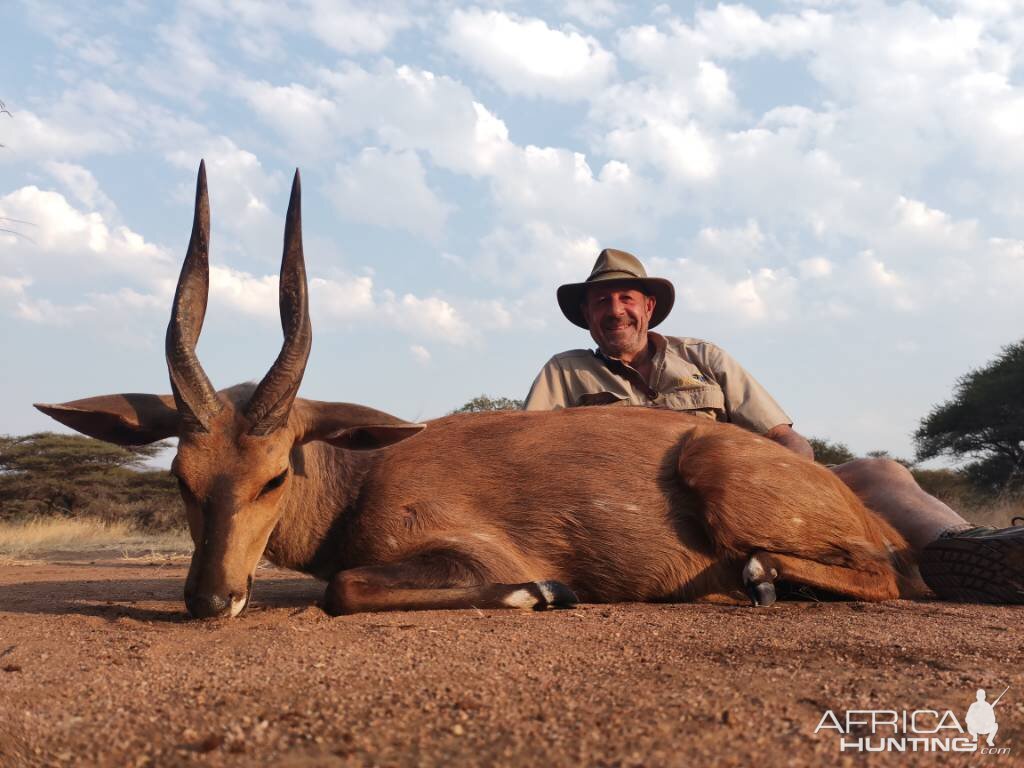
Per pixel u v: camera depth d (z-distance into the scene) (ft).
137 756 1.91
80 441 25.89
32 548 14.28
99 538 16.76
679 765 1.81
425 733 2.02
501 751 1.90
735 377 6.11
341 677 2.56
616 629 3.46
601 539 4.56
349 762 1.84
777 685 2.43
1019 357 24.72
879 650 2.95
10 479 24.64
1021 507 13.62
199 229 4.24
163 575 7.24
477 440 4.82
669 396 5.97
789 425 6.04
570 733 2.02
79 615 4.11
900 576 4.73
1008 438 24.26
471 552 4.38
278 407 4.09
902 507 5.07
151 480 25.20
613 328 6.18
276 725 2.09
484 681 2.51
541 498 4.62
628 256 6.30
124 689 2.50
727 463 4.46
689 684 2.46
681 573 4.55
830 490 4.51
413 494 4.62
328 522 4.68
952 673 2.58
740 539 4.39
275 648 3.05
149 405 4.50
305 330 4.17
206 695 2.38
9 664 2.94
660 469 4.66
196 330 4.20
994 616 3.83
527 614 4.01
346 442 4.52
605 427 4.81
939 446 25.85
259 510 4.11
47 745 2.00
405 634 3.31
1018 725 2.08
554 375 6.31
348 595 4.12
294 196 4.18
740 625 3.55
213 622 3.81
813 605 4.26
